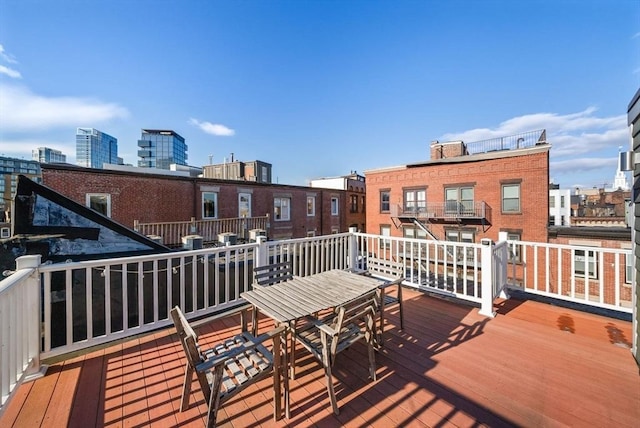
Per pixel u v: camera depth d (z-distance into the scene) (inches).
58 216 176.7
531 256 514.6
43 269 94.0
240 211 622.5
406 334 121.4
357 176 1087.0
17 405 76.4
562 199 1156.5
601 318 135.9
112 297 170.4
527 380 88.1
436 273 178.1
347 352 106.8
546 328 126.3
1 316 69.9
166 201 503.2
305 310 85.6
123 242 189.3
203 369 60.3
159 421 71.5
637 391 82.1
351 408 76.5
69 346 100.6
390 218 721.6
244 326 98.6
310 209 796.6
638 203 96.5
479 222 576.1
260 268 130.0
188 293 196.5
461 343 112.9
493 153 555.2
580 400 78.4
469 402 78.3
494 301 162.4
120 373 93.1
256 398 81.4
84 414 73.5
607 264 450.0
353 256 218.8
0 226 388.8
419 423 70.7
